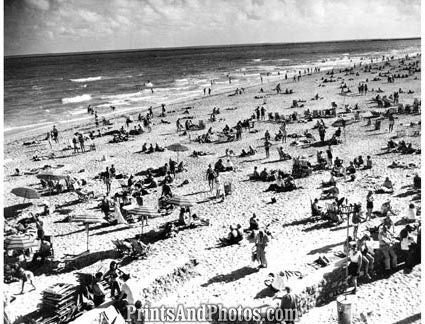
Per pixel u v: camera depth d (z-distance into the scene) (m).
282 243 18.45
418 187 22.97
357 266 15.19
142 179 29.58
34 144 42.84
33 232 21.86
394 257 16.28
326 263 16.11
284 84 75.38
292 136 37.09
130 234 20.97
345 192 23.78
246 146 35.91
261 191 25.50
